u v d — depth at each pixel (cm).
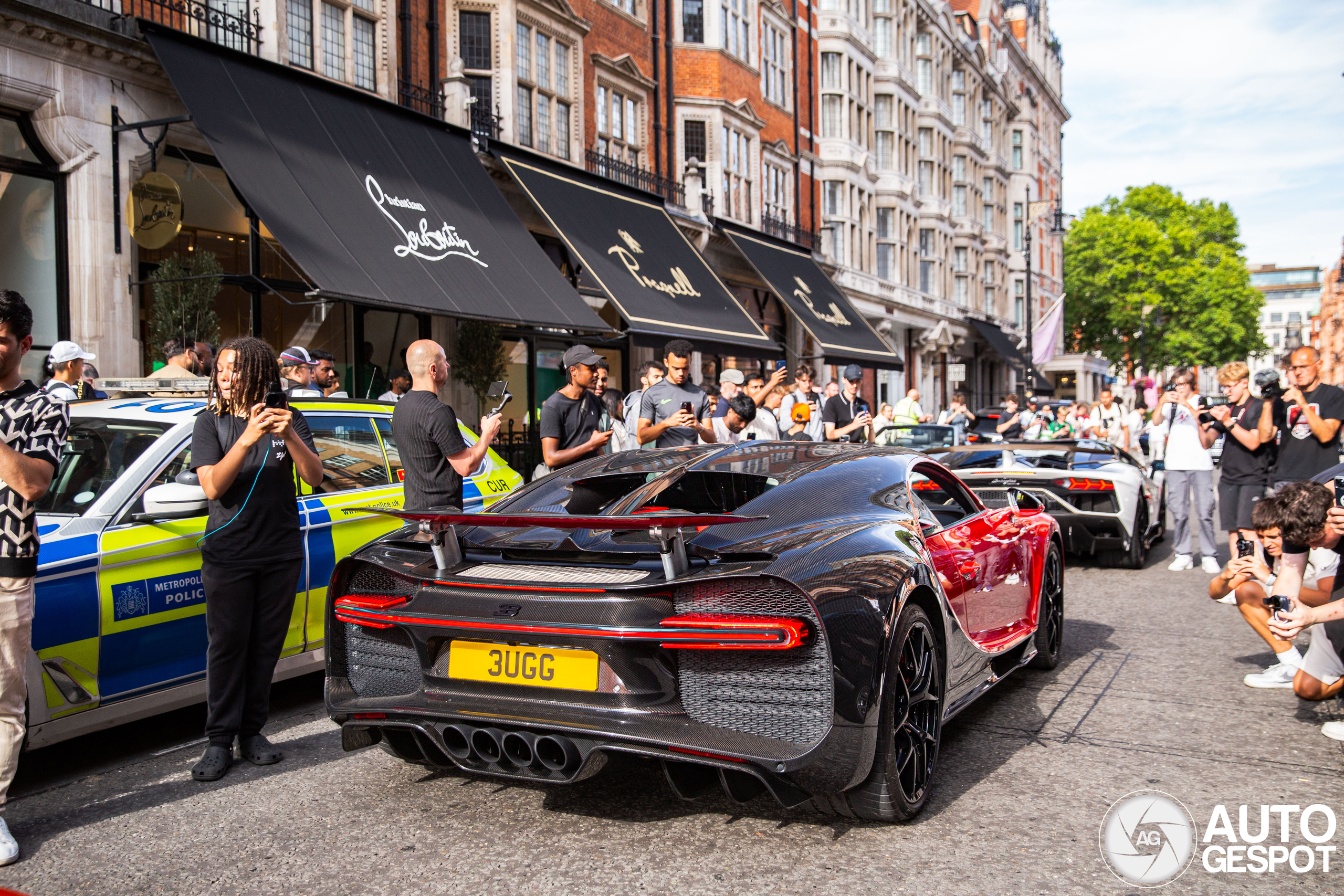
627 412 823
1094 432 1720
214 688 400
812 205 2666
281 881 299
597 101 1720
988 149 4597
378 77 1260
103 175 932
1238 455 825
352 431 554
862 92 3009
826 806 325
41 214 903
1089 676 554
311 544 495
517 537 359
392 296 938
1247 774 389
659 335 1334
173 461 448
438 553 341
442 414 493
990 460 1010
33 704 375
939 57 3772
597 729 297
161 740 461
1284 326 16300
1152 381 4709
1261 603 521
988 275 4591
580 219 1395
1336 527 409
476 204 1212
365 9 1243
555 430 668
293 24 1142
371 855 316
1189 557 979
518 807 355
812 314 2056
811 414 993
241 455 383
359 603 349
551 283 1219
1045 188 6019
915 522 380
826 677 293
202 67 952
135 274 973
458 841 326
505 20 1441
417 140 1202
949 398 3859
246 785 387
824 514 355
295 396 554
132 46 934
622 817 344
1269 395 790
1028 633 502
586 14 1694
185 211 1039
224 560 397
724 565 307
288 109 1020
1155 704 493
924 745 348
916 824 336
